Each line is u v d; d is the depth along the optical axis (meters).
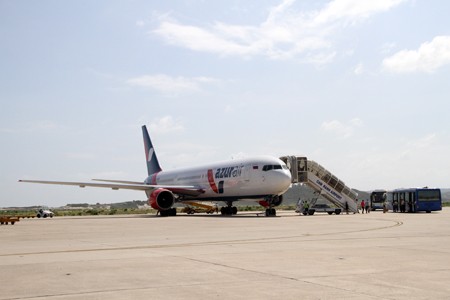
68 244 17.80
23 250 15.73
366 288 8.69
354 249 14.66
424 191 56.06
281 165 44.25
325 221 33.31
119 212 90.25
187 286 9.02
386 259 12.34
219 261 12.23
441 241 17.19
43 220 45.78
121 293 8.48
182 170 60.28
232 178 47.72
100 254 14.21
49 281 9.67
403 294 8.19
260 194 44.81
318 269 10.80
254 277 9.88
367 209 59.16
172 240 18.94
